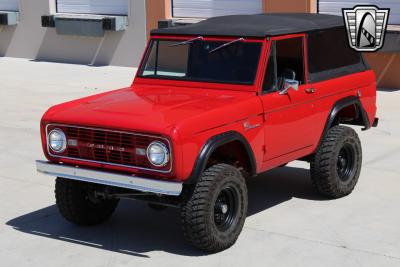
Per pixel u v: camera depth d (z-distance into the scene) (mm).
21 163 9547
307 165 9172
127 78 16625
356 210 7473
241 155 6746
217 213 6391
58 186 6906
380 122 11523
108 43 18641
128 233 7000
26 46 20203
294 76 7027
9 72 17766
